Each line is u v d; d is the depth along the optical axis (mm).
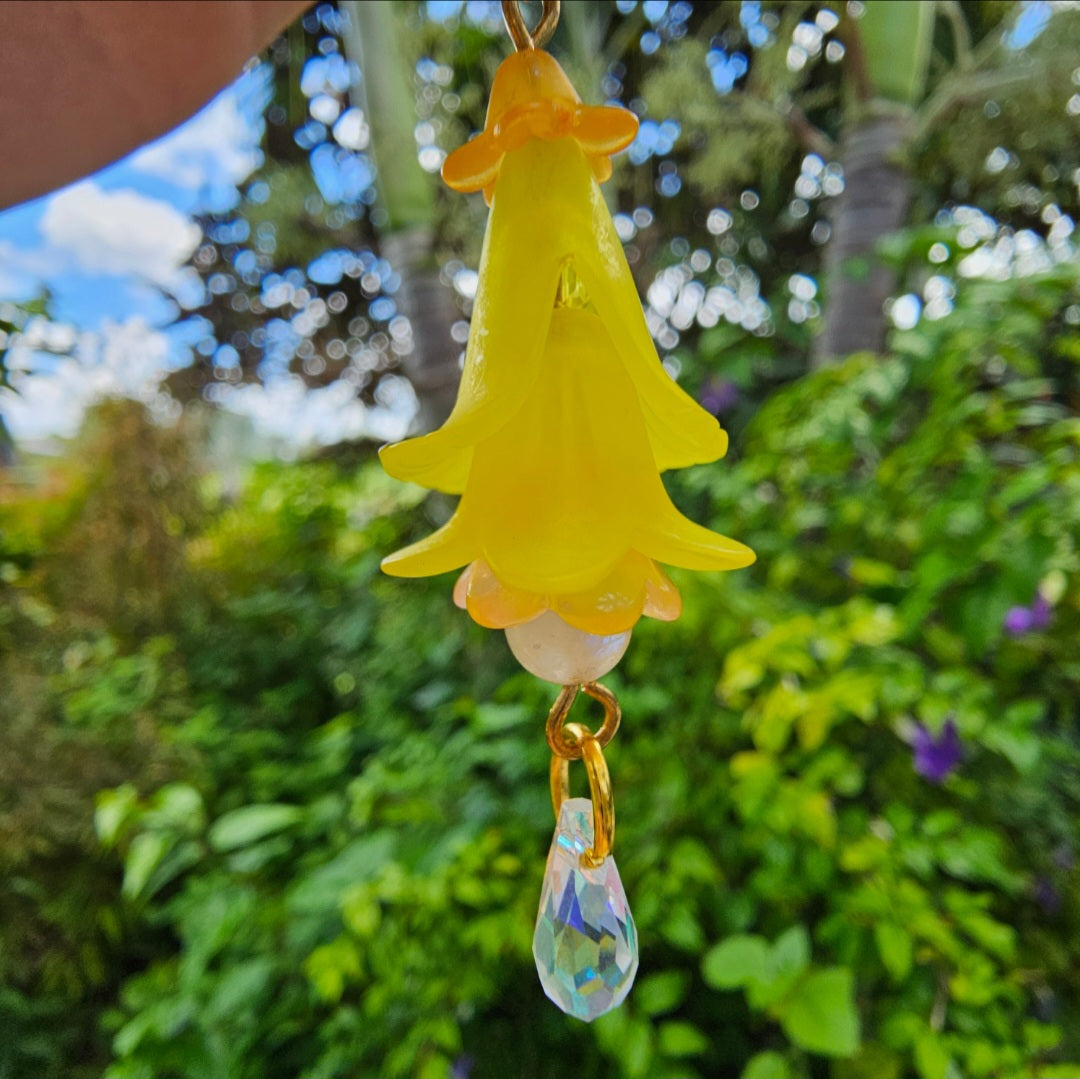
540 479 49
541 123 49
